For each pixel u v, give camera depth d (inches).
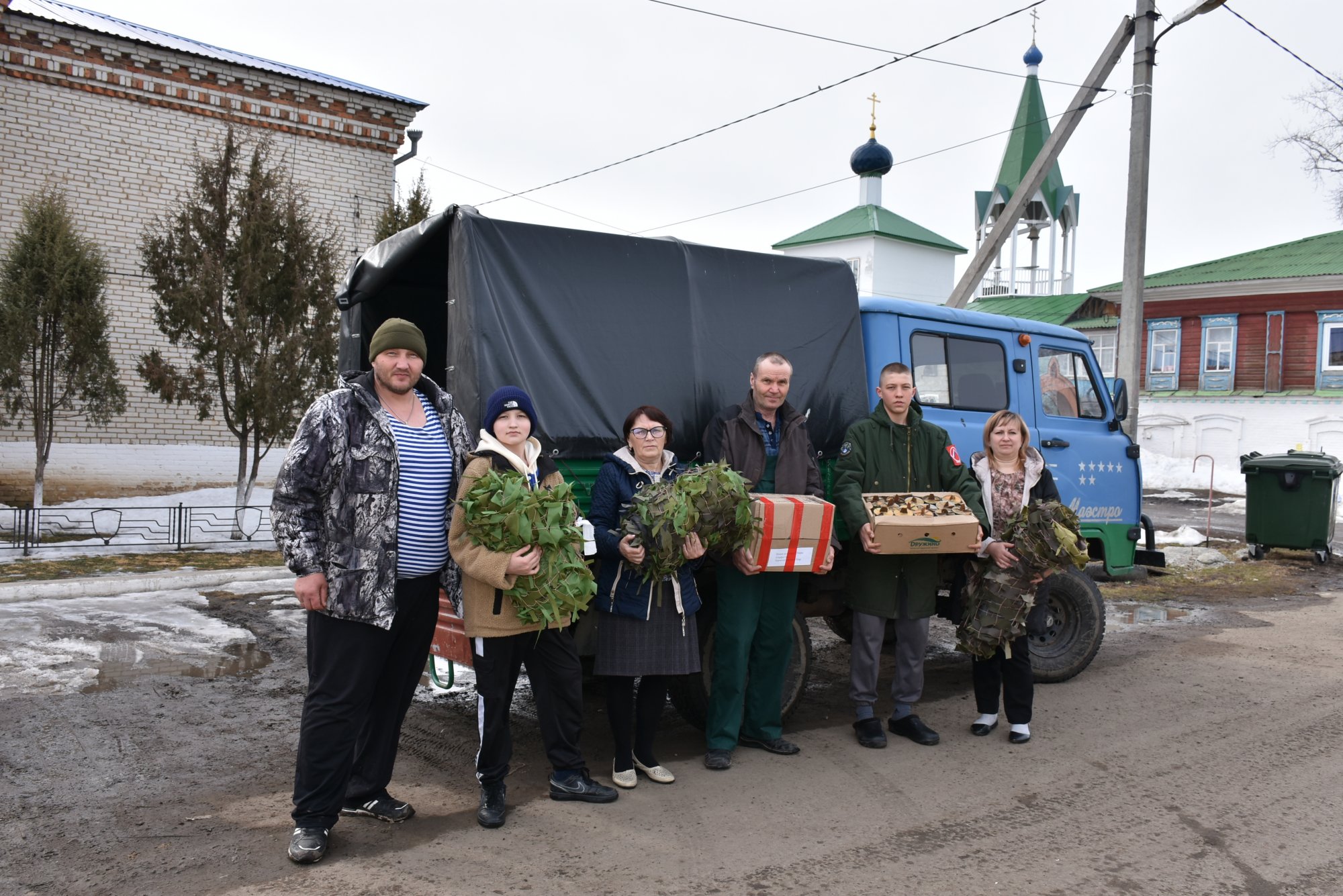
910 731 197.8
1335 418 1013.2
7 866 134.1
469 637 149.2
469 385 168.6
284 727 203.2
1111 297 1180.5
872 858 140.2
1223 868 138.6
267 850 139.9
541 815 154.5
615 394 182.5
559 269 180.9
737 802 161.3
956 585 212.1
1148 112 506.9
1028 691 195.8
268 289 467.2
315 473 134.0
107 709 213.3
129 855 137.9
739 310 201.8
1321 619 336.8
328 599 134.2
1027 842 146.7
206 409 471.2
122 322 535.2
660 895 127.6
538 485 150.6
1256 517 485.4
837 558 213.6
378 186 621.9
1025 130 1279.5
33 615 314.2
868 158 1389.0
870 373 226.4
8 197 502.0
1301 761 185.3
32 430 513.3
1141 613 347.9
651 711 168.9
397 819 150.9
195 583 378.6
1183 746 193.9
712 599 192.9
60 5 578.6
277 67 600.1
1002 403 255.0
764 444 182.9
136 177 537.0
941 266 1411.2
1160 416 1122.0
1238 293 1084.5
